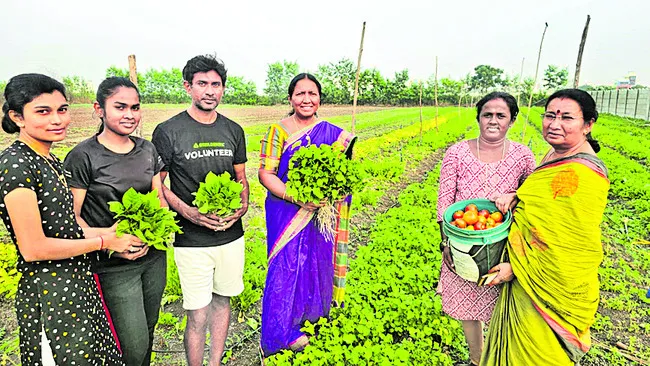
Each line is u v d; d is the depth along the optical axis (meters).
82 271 2.72
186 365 4.26
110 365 2.95
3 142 17.66
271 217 4.25
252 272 5.90
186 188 3.66
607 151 18.42
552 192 2.99
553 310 3.11
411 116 43.75
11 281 5.68
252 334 4.79
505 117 3.49
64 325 2.61
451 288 3.86
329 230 4.28
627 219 9.09
